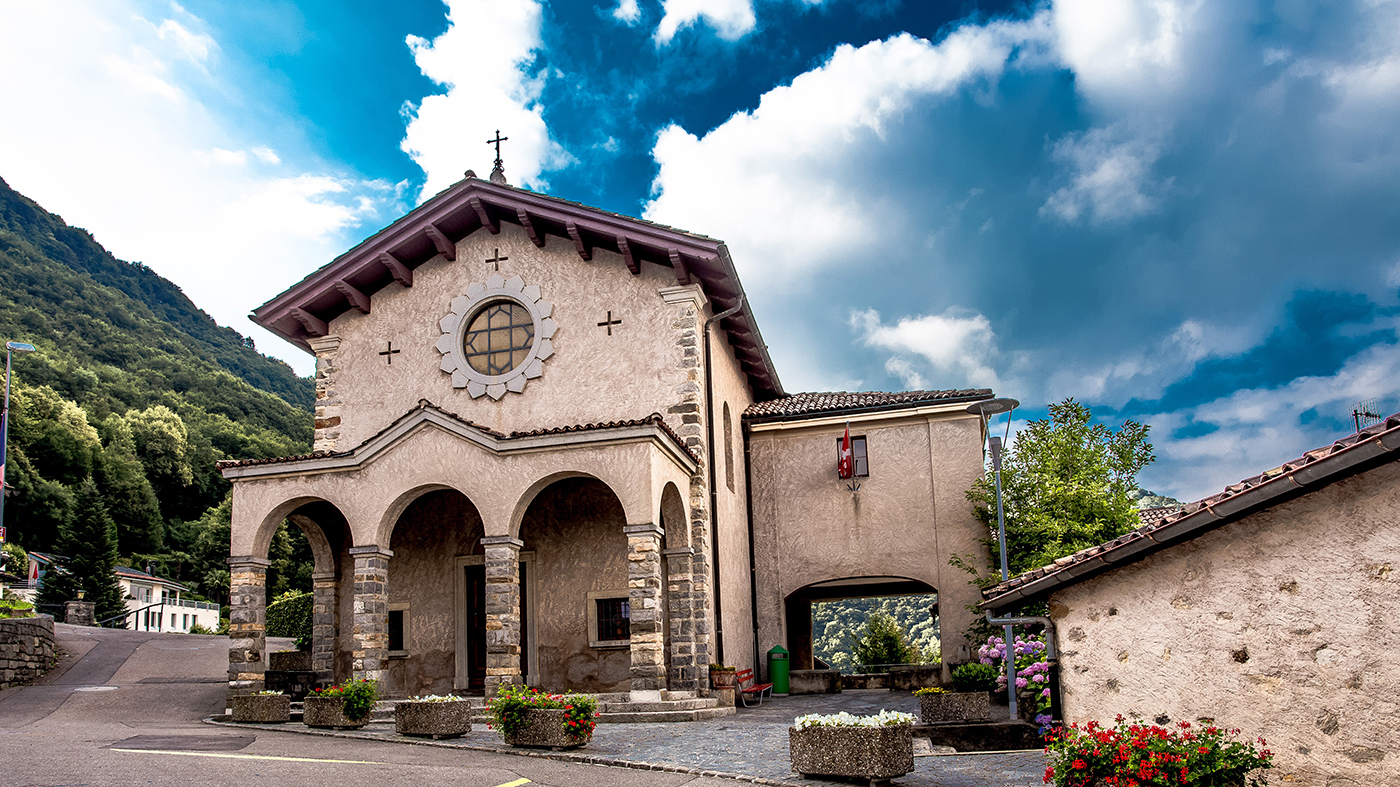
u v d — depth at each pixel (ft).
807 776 31.14
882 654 124.16
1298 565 23.95
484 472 51.57
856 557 73.05
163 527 251.39
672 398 58.13
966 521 71.92
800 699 63.87
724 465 65.92
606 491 58.08
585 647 56.39
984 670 49.03
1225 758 22.39
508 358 62.23
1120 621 28.04
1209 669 25.53
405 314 63.82
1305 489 23.44
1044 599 32.24
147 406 295.69
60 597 166.20
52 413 248.32
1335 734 22.86
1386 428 20.94
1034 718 39.06
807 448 75.72
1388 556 22.40
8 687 60.64
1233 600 25.18
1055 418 72.02
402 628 59.11
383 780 29.53
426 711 40.98
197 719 49.60
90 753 33.37
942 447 73.56
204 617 226.79
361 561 52.06
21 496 210.38
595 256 61.21
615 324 59.88
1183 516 25.29
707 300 62.75
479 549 59.00
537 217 61.16
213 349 410.52
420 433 52.90
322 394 63.87
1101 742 24.00
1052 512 68.03
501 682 48.55
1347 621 22.95
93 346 330.95
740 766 33.68
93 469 246.06
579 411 59.16
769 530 74.64
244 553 53.42
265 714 46.65
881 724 30.68
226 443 299.38
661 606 51.57
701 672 54.08
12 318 309.83
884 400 76.74
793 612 86.38
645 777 31.86
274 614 125.70
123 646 81.97
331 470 53.72
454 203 61.67
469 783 29.60
